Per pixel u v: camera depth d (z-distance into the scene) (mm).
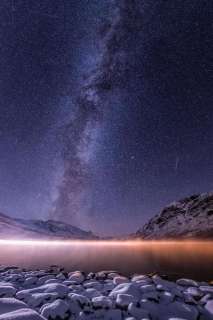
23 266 12578
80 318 3770
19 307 3865
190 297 4637
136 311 3924
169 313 4066
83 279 6461
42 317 3551
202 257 18422
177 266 12125
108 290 5223
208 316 4102
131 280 5969
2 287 5027
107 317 3814
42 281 6230
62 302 3986
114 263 13852
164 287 4875
